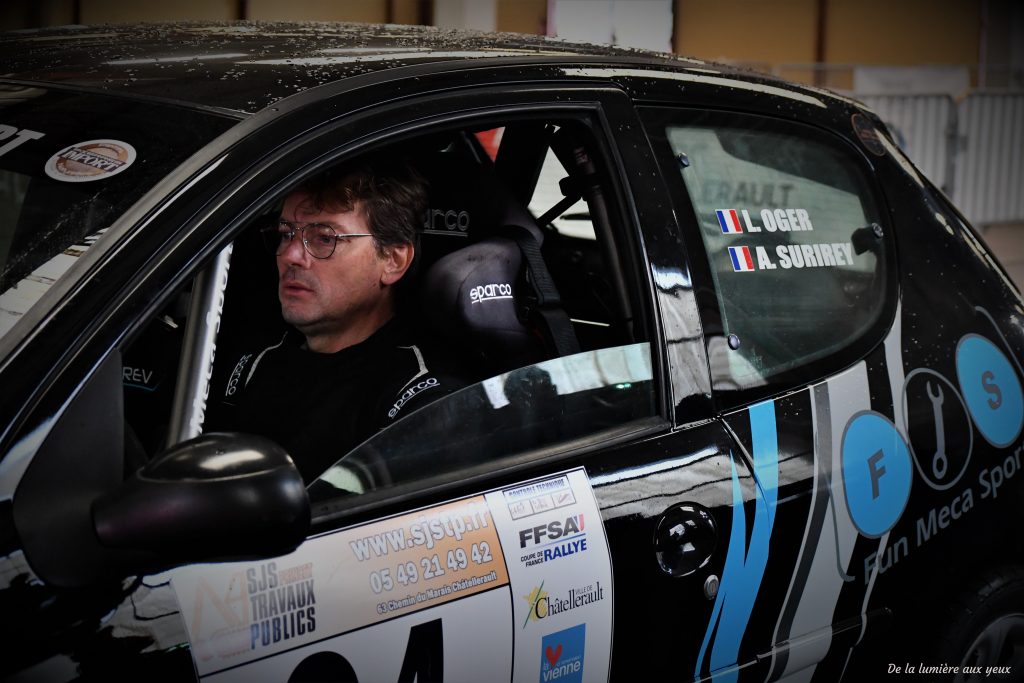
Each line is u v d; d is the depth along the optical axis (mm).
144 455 1637
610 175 1961
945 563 2318
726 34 9219
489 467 1725
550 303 2014
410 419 1692
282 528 1339
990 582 2398
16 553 1313
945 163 10266
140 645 1363
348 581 1520
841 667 2178
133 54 1941
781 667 2035
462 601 1609
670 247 1979
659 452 1868
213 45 1981
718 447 1932
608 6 8148
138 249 1453
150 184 1547
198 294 1569
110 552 1351
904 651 2303
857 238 2307
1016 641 2541
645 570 1802
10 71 1908
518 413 1791
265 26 2270
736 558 1922
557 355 1980
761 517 1952
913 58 10492
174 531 1290
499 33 2318
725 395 1979
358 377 1956
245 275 2150
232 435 1371
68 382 1375
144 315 1431
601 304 2424
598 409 1865
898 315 2305
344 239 1898
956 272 2447
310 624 1481
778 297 2117
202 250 1480
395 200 1934
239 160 1550
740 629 1958
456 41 2092
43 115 1732
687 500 1857
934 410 2279
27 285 1467
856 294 2256
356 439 1920
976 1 10766
